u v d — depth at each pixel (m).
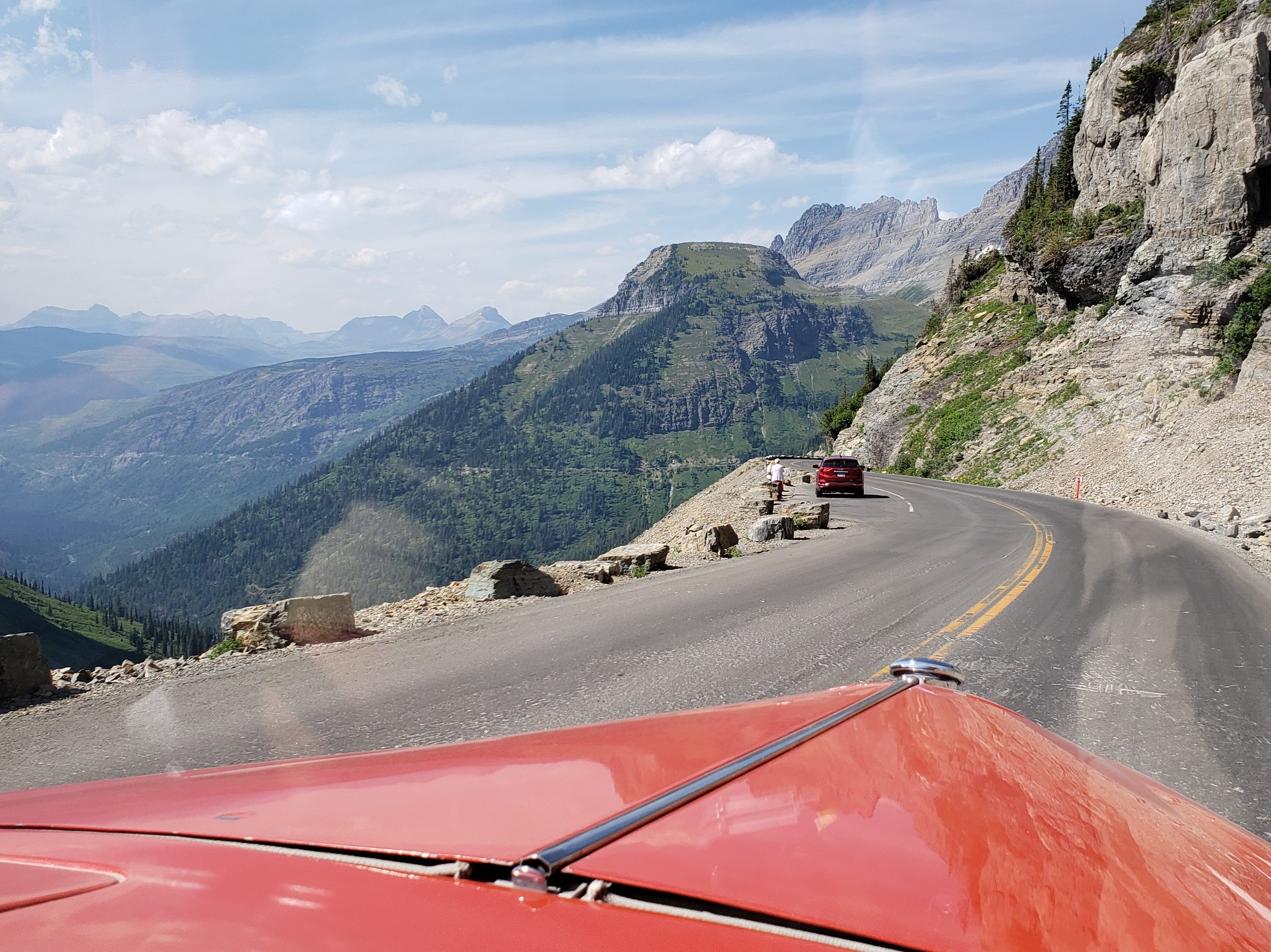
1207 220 36.00
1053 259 52.25
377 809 0.98
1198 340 34.97
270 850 0.85
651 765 1.15
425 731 5.11
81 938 0.59
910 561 13.99
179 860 0.82
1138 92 48.91
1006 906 0.71
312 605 8.40
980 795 1.05
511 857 0.77
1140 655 7.13
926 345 76.25
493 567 11.06
